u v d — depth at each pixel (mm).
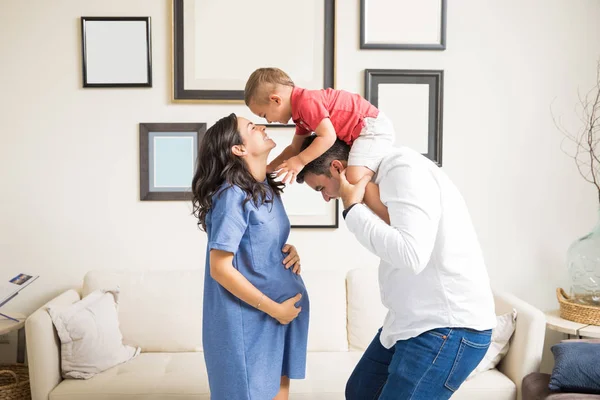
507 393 2494
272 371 1926
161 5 3113
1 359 3205
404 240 1578
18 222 3150
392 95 3166
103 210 3172
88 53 3111
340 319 2939
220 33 3127
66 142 3139
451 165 3229
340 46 3160
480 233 3258
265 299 1863
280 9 3135
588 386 2217
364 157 1827
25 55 3098
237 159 1918
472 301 1699
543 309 3281
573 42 3205
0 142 3123
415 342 1718
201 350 2881
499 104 3217
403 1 3148
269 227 1914
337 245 3229
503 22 3189
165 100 3150
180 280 2979
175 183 3168
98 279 2967
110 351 2654
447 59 3191
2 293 2816
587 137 3230
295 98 1996
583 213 3254
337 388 2482
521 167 3240
